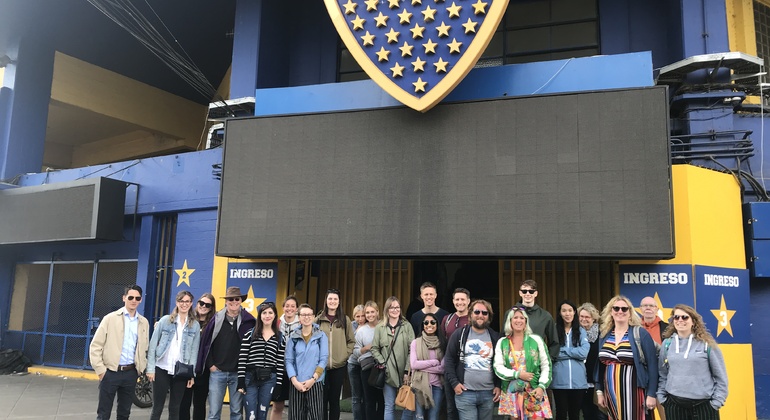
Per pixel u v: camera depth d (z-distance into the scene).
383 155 9.07
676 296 8.50
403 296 10.41
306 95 10.53
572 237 8.03
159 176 13.23
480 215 8.45
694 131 9.86
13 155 16.11
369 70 9.00
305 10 14.30
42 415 9.33
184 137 21.55
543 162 8.31
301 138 9.57
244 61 13.18
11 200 14.47
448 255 8.50
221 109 13.06
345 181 9.20
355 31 9.16
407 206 8.81
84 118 21.19
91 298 14.43
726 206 9.05
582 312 6.91
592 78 9.20
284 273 10.69
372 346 7.06
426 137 8.89
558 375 6.57
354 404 7.77
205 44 18.78
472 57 8.48
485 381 6.07
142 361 7.03
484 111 8.69
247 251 9.52
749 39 11.81
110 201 13.01
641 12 11.88
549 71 9.41
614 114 8.13
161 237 13.38
